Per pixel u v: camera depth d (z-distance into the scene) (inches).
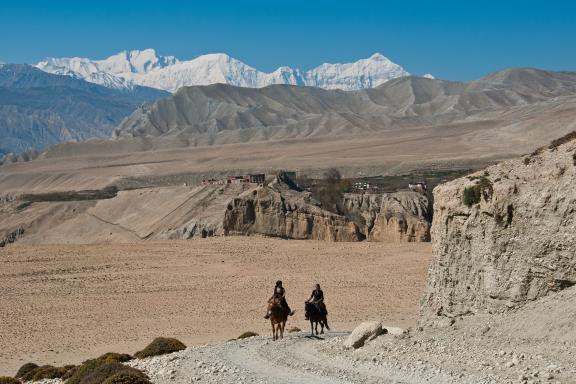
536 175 1261.1
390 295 3038.9
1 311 2965.1
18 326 2667.3
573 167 1204.5
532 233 1225.4
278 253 4379.9
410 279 3440.0
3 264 4136.3
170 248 4645.7
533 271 1217.4
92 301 3152.1
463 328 1131.3
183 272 3831.2
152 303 3070.9
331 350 1194.0
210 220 6555.1
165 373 1078.4
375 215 6097.4
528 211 1237.7
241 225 5575.8
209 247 4645.7
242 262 4094.5
